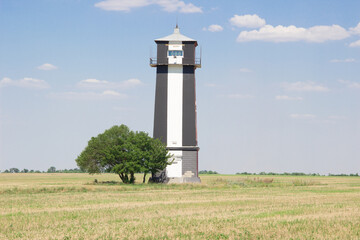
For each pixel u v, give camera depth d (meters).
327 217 37.16
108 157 92.19
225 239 28.47
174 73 95.00
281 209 43.75
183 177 92.50
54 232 30.72
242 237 28.92
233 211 42.28
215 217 37.66
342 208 44.44
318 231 30.52
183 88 94.62
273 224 33.41
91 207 46.16
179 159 93.00
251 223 34.03
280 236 29.06
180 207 45.94
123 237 28.89
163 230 31.28
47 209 44.53
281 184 95.00
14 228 32.50
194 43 95.50
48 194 65.56
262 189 79.88
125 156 92.12
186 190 75.94
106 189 74.75
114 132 97.81
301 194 65.94
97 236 29.16
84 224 34.16
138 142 92.56
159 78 95.00
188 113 94.12
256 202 51.66
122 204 49.44
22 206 47.56
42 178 150.62
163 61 95.00
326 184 102.44
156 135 93.94
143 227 32.47
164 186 82.00
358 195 63.50
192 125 93.88
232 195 63.44
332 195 63.59
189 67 95.19
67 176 174.75
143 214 40.03
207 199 56.25
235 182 95.56
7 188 71.56
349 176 190.75
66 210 43.47
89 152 96.00
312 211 41.91
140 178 131.38
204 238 28.70
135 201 53.41
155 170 91.88
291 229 31.27
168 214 40.03
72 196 61.31
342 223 33.75
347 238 28.39
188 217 37.72
